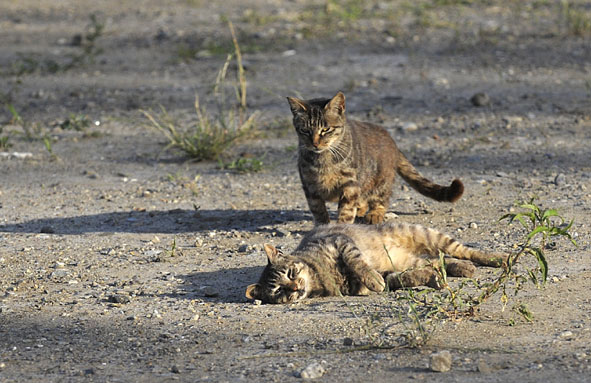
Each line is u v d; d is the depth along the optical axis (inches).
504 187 1443.2
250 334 846.5
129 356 802.8
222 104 2048.5
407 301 905.5
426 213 1315.2
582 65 2391.7
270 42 2834.6
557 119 1909.4
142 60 2751.0
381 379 708.0
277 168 1674.5
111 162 1764.3
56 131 2034.9
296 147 1808.6
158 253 1167.0
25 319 928.9
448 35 2822.3
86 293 1016.2
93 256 1175.0
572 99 2073.1
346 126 1222.3
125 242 1240.2
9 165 1759.4
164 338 848.9
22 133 2021.4
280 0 3585.1
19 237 1288.1
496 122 1915.6
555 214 843.4
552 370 703.1
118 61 2758.4
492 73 2369.6
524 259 1033.5
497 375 700.0
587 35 2699.3
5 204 1488.7
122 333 871.1
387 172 1309.1
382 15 3157.0
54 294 1014.4
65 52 2913.4
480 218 1263.5
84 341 852.6
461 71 2410.2
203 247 1192.8
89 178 1653.5
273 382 716.0
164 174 1665.8
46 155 1830.7
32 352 826.2
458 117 1975.9
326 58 2625.5
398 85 2303.2
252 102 2194.9
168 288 1018.1
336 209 1405.0
